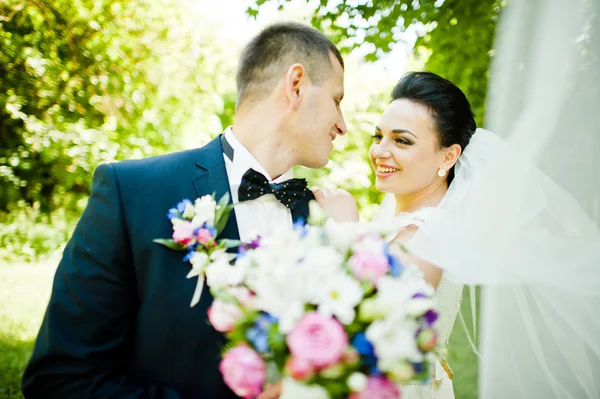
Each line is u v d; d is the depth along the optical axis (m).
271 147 1.63
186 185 1.53
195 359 1.40
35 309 5.29
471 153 1.83
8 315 5.07
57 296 1.41
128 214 1.45
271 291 1.11
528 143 1.61
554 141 1.59
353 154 5.59
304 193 1.62
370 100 5.87
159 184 1.50
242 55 1.70
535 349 1.67
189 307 1.40
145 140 7.02
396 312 1.08
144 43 6.89
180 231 1.36
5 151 7.48
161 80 6.98
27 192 7.74
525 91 1.69
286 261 1.14
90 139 6.86
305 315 1.07
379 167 1.97
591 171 1.57
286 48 1.61
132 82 6.90
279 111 1.61
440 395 1.89
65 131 6.87
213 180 1.56
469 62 3.91
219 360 1.40
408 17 3.79
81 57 6.80
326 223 1.26
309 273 1.11
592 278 1.58
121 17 6.75
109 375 1.39
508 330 1.70
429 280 1.64
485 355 1.74
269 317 1.13
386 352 1.05
